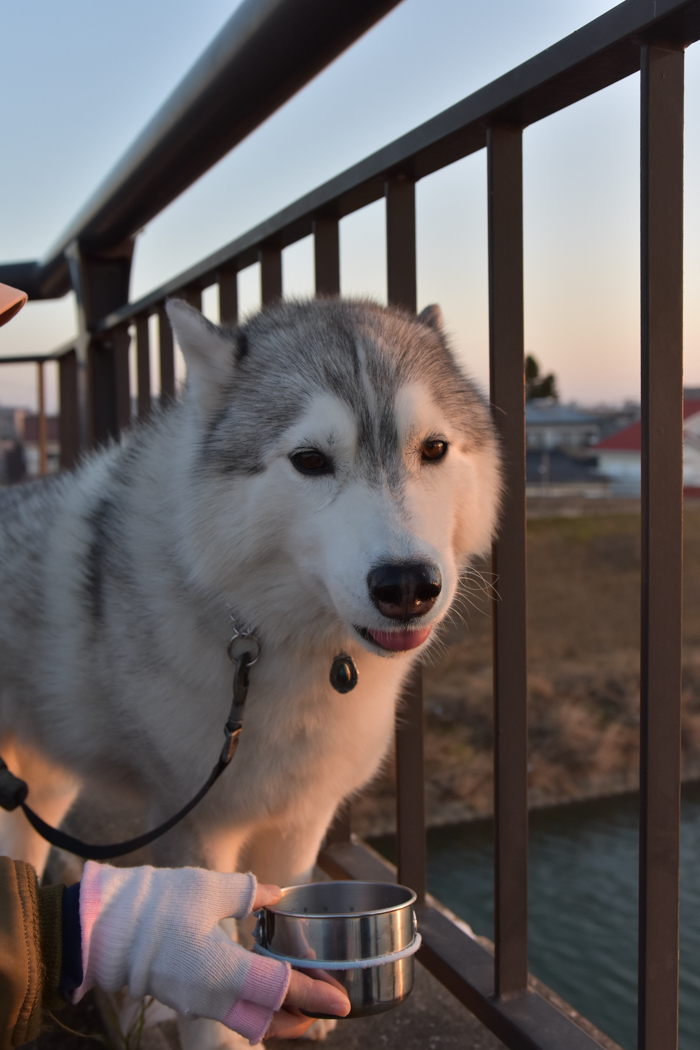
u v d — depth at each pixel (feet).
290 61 5.82
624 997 17.15
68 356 15.03
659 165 3.50
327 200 6.07
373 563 4.29
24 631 6.16
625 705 51.06
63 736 6.13
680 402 3.60
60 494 6.63
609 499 86.79
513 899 4.83
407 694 6.07
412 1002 5.62
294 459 4.93
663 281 3.55
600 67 3.77
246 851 6.45
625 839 30.58
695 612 62.95
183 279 8.68
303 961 3.61
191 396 5.62
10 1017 3.30
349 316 5.47
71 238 11.32
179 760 5.30
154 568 5.36
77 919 3.51
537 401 191.31
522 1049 4.54
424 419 4.93
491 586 5.01
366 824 37.60
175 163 7.88
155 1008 5.63
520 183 4.63
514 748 4.83
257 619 5.11
